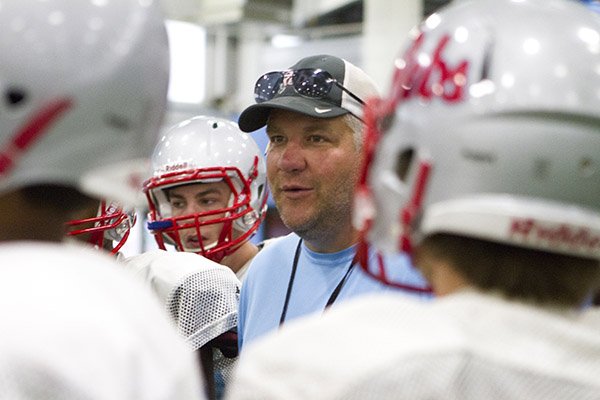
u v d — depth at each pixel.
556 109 1.70
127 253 6.24
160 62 2.00
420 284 2.95
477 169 1.72
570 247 1.63
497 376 1.52
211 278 3.66
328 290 3.29
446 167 1.76
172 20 11.52
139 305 1.72
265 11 11.31
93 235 3.39
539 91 1.71
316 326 1.68
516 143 1.69
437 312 1.63
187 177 4.34
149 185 4.45
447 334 1.57
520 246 1.66
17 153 1.76
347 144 3.34
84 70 1.81
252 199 4.61
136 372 1.58
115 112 1.87
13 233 1.77
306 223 3.31
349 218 3.31
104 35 1.85
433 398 1.49
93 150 1.84
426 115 1.82
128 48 1.89
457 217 1.68
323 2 11.29
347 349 1.59
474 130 1.72
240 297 3.66
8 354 1.44
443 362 1.52
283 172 3.37
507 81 1.73
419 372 1.51
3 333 1.46
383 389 1.51
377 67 9.85
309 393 1.57
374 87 3.50
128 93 1.89
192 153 4.39
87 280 1.64
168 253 3.79
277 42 12.29
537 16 1.81
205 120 4.61
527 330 1.58
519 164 1.69
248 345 3.45
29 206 1.78
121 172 1.91
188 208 4.48
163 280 3.62
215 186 4.46
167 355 1.70
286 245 3.58
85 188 1.84
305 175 3.32
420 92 1.85
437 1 11.11
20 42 1.77
